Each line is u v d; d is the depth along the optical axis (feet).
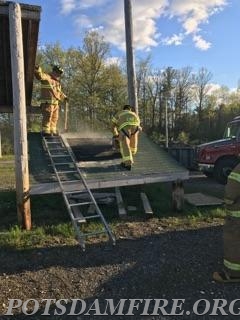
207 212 17.54
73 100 92.89
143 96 117.70
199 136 113.80
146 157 19.31
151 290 10.33
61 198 19.65
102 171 17.65
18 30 15.42
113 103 94.32
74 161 17.94
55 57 93.40
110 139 21.56
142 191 20.79
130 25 21.75
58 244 13.85
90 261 12.32
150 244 13.66
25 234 14.79
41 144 19.60
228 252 10.56
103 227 15.44
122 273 11.39
